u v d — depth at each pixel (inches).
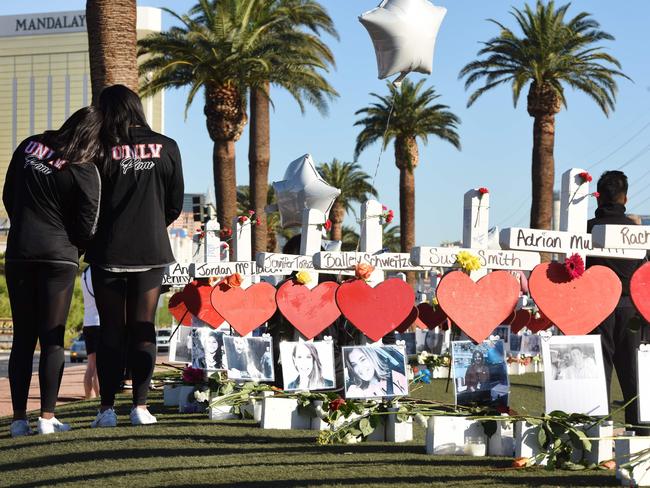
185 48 1098.1
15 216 254.8
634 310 243.1
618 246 189.9
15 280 257.1
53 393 259.3
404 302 260.1
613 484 172.9
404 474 183.0
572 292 202.5
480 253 243.8
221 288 308.2
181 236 2674.7
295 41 1129.4
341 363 310.5
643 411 191.5
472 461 202.7
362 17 302.7
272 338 319.0
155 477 182.4
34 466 206.2
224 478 179.5
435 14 308.8
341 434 234.4
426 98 1787.6
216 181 1131.3
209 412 294.4
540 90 1379.2
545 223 1391.5
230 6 1096.2
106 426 266.2
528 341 585.9
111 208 258.8
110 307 263.6
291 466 193.6
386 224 311.3
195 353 325.1
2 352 1860.2
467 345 223.3
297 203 432.5
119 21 553.0
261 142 1157.7
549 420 195.9
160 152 261.6
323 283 287.6
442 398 393.4
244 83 1102.4
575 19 1390.3
